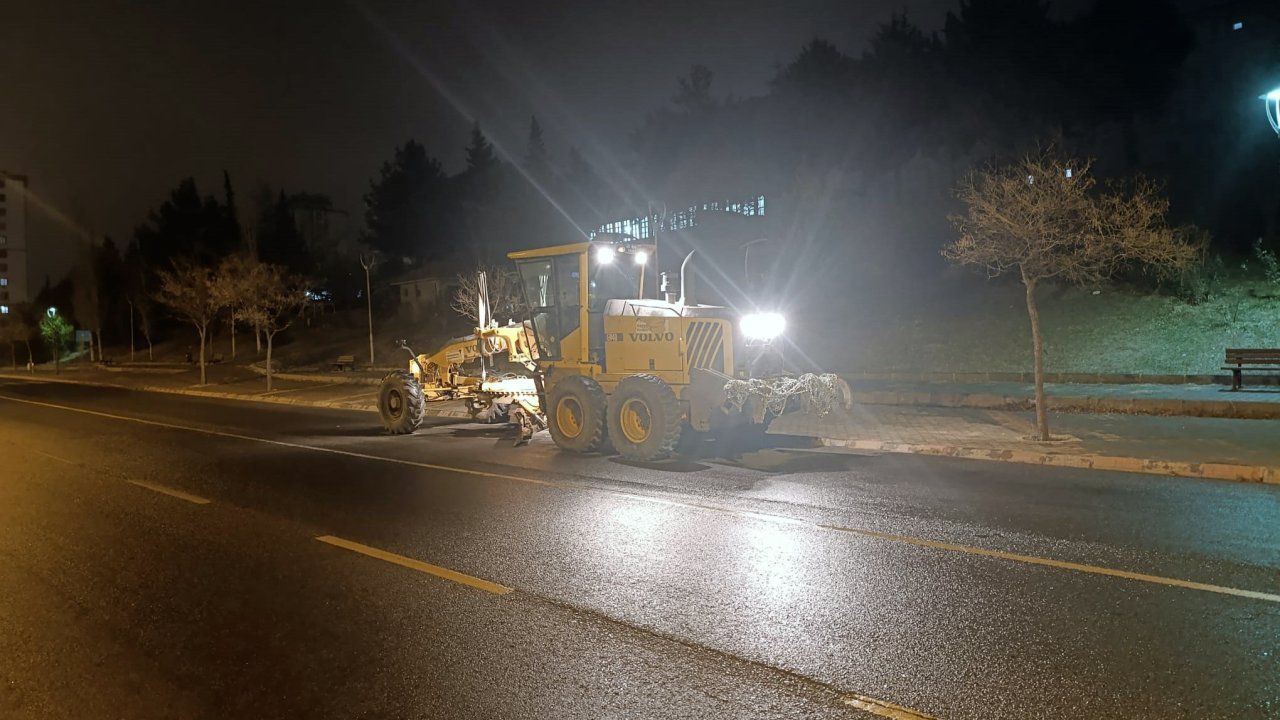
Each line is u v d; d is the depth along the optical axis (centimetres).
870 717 436
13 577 733
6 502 1077
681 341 1257
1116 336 2177
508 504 981
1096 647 514
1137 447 1215
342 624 595
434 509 966
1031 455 1205
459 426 1869
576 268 1423
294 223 7056
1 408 2734
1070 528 805
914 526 823
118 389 3781
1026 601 599
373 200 6312
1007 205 1302
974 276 2828
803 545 764
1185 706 437
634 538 806
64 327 6069
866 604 604
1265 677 468
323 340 5469
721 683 481
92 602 659
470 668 511
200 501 1056
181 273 4288
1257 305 2112
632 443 1268
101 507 1032
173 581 709
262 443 1642
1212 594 604
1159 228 1795
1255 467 1036
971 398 1788
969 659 502
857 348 2575
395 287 5794
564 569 712
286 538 848
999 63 3419
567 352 1445
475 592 657
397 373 1781
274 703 472
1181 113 3189
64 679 514
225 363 5166
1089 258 1322
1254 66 3088
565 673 501
